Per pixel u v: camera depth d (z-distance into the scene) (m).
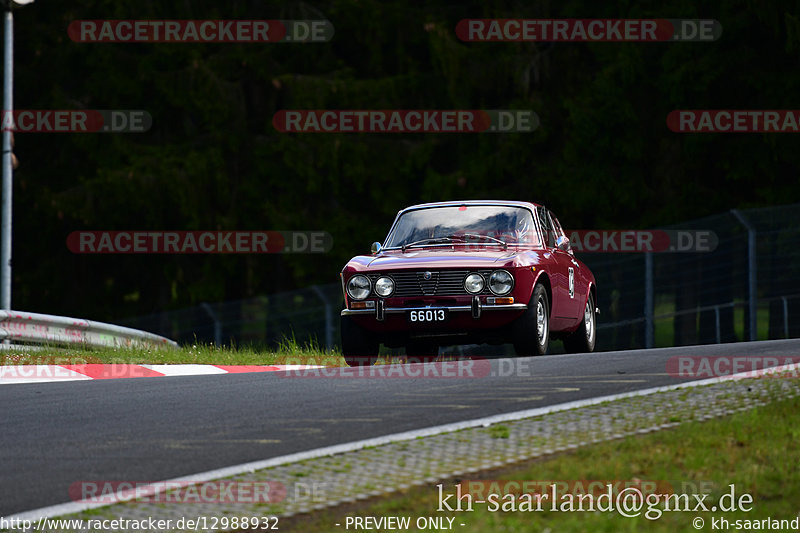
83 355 46.94
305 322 93.19
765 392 27.58
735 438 22.62
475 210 46.44
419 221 46.41
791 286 88.38
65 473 21.53
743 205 103.62
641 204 110.12
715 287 92.12
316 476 20.62
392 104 108.56
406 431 24.66
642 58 105.88
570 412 25.80
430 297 41.12
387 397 30.05
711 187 110.75
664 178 108.75
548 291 44.28
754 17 104.25
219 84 108.62
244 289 113.38
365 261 43.09
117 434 25.52
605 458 21.08
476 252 42.91
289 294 93.75
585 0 110.56
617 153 106.62
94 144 110.44
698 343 93.81
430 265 41.25
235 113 110.75
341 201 113.56
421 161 108.75
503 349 80.75
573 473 19.98
